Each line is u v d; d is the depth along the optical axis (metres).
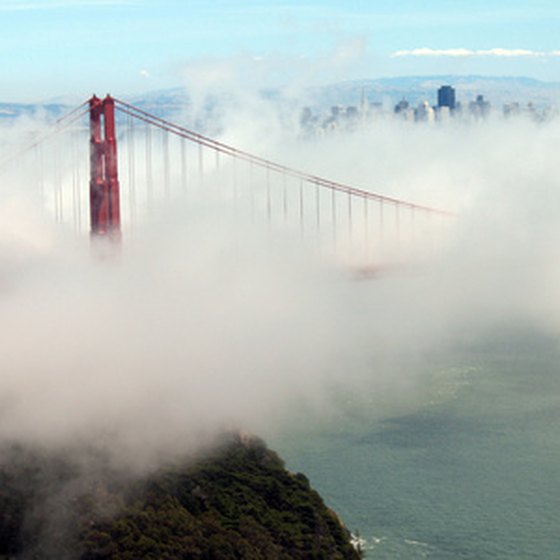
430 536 59.91
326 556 55.75
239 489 61.69
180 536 54.09
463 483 68.69
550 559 56.81
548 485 68.12
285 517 59.72
